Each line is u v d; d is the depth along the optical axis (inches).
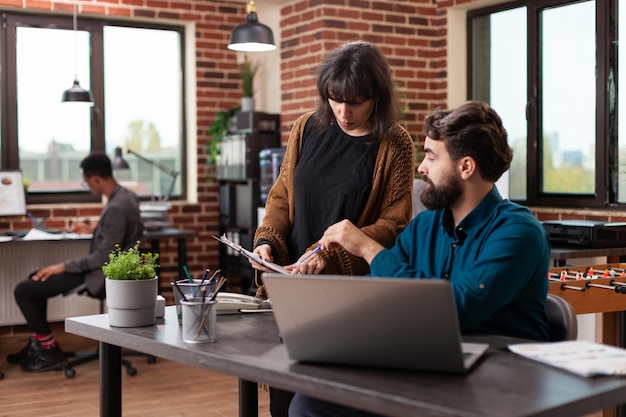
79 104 231.9
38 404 170.2
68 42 246.4
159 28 259.3
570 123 215.8
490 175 77.6
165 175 263.0
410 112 240.5
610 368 60.8
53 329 242.4
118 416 85.6
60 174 246.8
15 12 238.2
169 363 207.6
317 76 97.7
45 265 235.3
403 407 55.2
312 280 62.1
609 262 183.9
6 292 231.3
